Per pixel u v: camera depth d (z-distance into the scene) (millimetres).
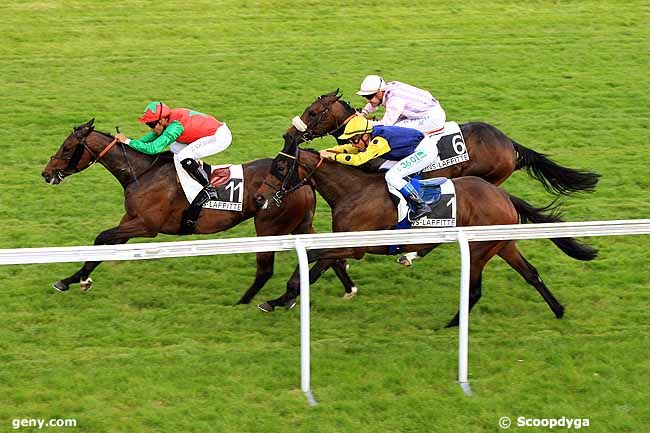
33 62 18688
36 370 9812
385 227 10625
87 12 21109
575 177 12234
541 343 10492
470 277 10781
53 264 12352
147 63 18828
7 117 16438
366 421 9133
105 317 10992
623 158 15469
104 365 9914
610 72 18797
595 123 16703
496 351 10289
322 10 21609
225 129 11320
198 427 8930
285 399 9359
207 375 9750
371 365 9984
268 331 10758
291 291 10922
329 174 10680
